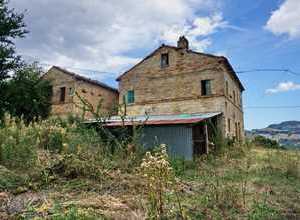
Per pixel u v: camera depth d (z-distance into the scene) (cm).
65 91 2573
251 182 851
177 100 2273
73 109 2444
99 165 783
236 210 552
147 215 452
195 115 1933
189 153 1580
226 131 2075
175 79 2320
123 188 638
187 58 2297
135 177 704
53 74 2686
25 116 1992
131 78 2538
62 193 586
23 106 1992
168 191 584
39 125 1100
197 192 661
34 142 895
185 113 2216
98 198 543
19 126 1020
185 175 988
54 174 702
